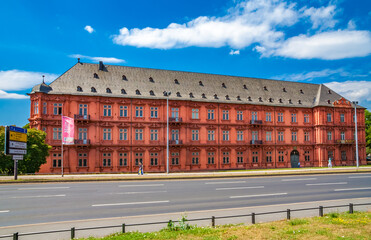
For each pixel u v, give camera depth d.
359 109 70.50
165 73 62.03
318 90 73.31
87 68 56.28
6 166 46.31
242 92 65.50
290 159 66.38
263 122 64.69
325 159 66.50
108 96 53.53
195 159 58.72
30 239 14.50
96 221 17.62
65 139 41.59
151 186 32.06
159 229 16.11
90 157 52.12
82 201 23.48
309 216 19.03
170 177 39.53
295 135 67.25
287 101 67.81
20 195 26.00
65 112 51.41
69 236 14.96
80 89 52.66
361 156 69.62
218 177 41.56
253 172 46.97
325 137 67.00
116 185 32.78
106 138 53.47
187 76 63.47
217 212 20.02
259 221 17.83
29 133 45.88
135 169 54.44
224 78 67.00
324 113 67.38
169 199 24.52
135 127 55.06
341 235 14.23
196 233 14.66
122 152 54.09
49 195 26.03
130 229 16.12
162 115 56.62
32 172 48.25
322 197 26.05
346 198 25.66
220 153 60.62
